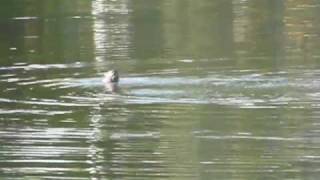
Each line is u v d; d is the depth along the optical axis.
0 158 48.50
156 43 83.94
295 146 49.88
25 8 109.69
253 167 46.47
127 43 84.19
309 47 80.56
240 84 64.19
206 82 65.00
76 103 59.62
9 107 58.81
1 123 55.00
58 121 55.44
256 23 96.00
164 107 58.09
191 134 52.41
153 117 55.97
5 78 68.00
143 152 49.28
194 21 98.19
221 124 54.25
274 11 104.62
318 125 53.78
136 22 97.75
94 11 107.12
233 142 50.78
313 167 46.25
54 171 46.41
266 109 57.50
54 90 63.50
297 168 46.19
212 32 90.38
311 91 61.81
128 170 46.50
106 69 71.19
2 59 76.75
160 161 47.66
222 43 83.81
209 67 71.31
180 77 67.06
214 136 52.09
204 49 80.56
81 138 51.97
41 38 87.88
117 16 102.56
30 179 45.31
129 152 49.34
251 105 58.34
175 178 44.97
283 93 61.22
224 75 67.56
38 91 63.34
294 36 87.00
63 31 91.88
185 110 57.34
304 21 96.31
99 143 50.88
